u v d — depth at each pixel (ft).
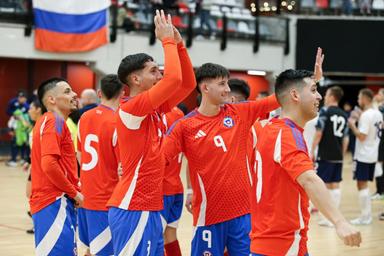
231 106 25.81
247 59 107.96
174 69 21.40
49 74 103.65
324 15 112.98
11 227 46.26
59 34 89.81
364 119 51.62
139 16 96.99
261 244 19.08
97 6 92.27
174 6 98.58
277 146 18.61
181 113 31.58
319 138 49.62
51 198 25.81
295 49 113.39
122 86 29.53
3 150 102.27
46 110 27.07
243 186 25.16
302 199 18.89
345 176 85.87
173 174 29.66
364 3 113.19
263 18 108.37
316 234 46.34
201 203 25.26
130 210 22.36
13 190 64.69
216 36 103.96
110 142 28.94
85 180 29.53
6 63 101.91
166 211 29.45
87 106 41.63
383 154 58.49
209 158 25.05
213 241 25.22
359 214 55.62
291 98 19.24
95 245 29.45
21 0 87.66
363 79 129.59
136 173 22.31
